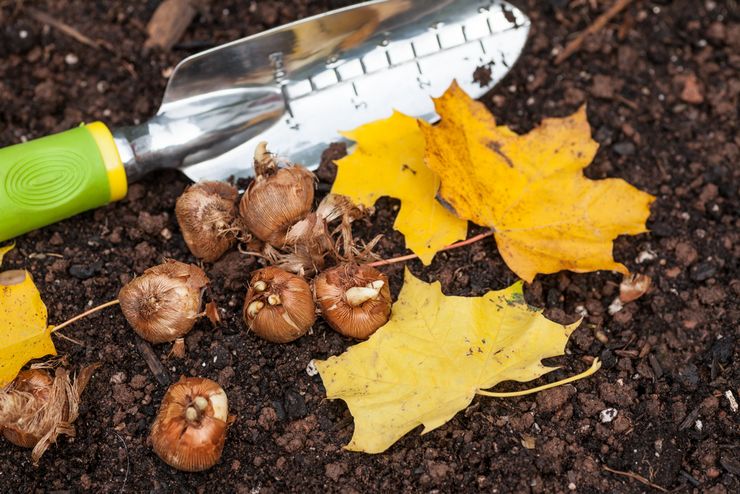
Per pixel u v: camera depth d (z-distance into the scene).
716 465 0.59
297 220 0.60
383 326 0.59
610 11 0.68
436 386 0.58
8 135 0.65
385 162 0.62
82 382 0.59
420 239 0.61
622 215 0.61
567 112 0.66
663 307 0.62
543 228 0.61
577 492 0.58
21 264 0.62
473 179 0.61
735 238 0.64
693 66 0.68
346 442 0.59
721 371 0.61
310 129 0.63
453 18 0.64
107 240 0.62
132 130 0.61
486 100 0.66
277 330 0.58
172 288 0.59
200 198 0.60
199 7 0.68
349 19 0.62
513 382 0.60
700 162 0.65
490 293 0.59
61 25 0.67
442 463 0.58
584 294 0.62
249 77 0.63
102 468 0.58
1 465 0.58
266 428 0.59
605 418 0.59
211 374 0.60
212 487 0.58
